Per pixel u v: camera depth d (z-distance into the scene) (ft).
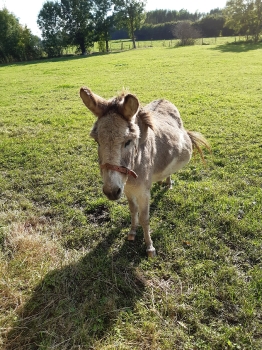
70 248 12.34
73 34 163.22
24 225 13.67
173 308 9.20
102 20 162.71
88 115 30.35
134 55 105.60
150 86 43.62
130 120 8.39
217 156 19.56
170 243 12.07
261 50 91.15
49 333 8.53
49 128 26.73
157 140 11.77
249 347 8.04
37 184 17.28
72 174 17.95
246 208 13.84
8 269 10.77
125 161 8.45
